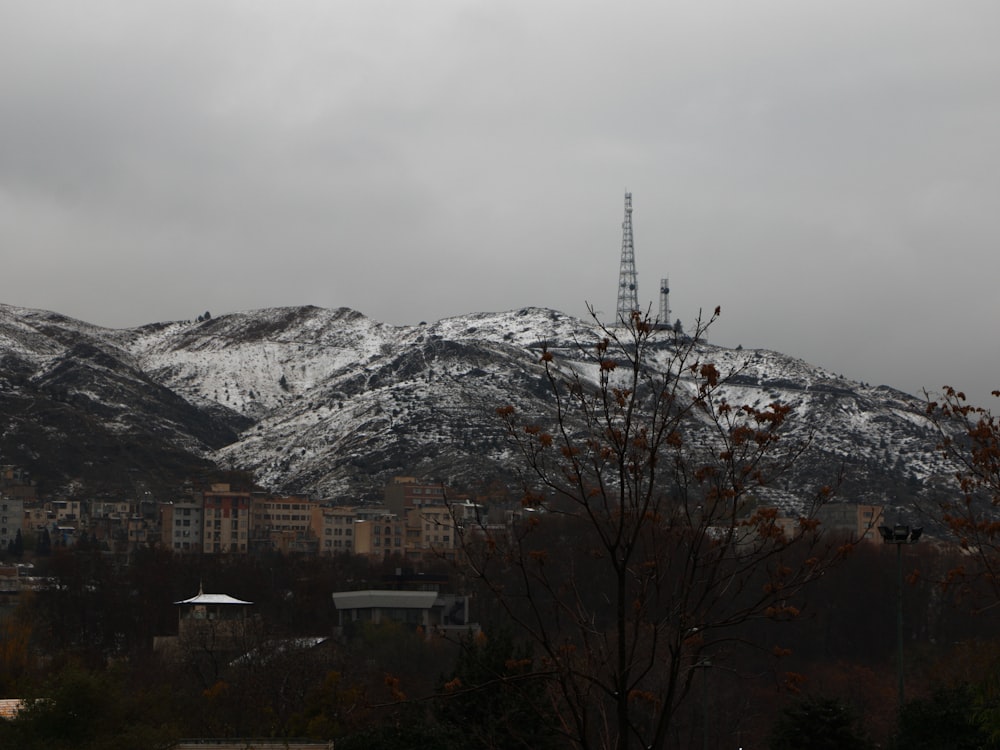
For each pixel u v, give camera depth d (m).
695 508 40.78
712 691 126.50
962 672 108.88
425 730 86.50
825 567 38.94
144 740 99.06
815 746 86.25
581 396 40.66
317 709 115.50
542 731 69.19
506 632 85.94
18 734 101.62
